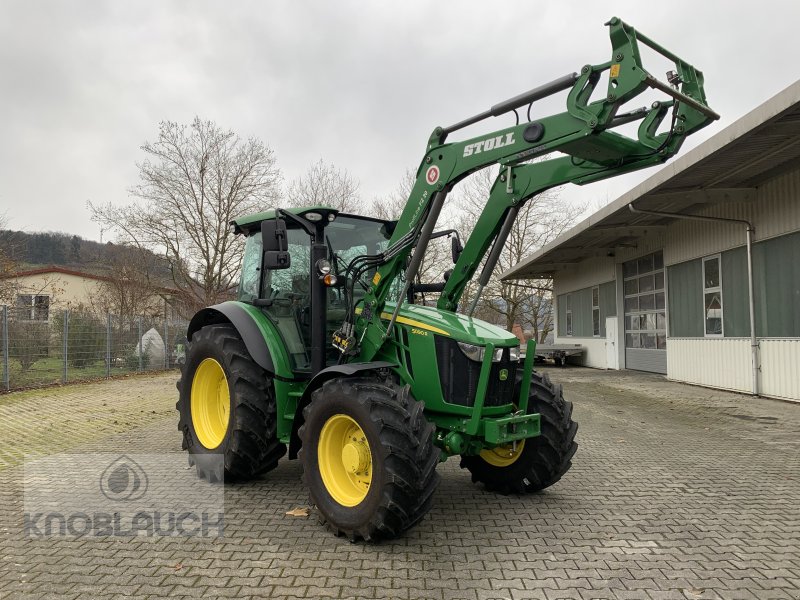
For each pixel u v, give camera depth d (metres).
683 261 13.59
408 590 3.04
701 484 5.09
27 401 10.66
